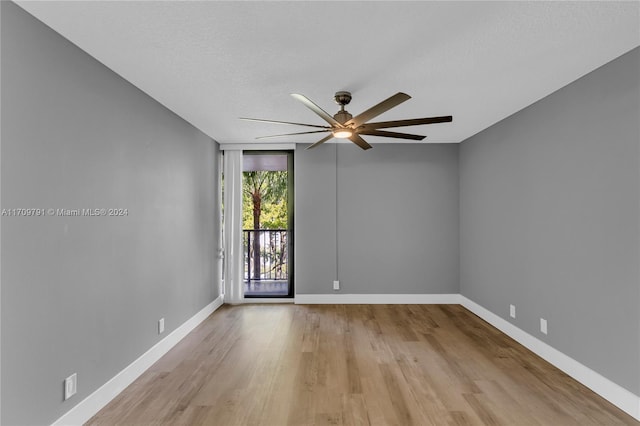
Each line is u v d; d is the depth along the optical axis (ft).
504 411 7.77
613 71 8.13
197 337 12.59
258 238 19.40
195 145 14.07
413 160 17.53
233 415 7.65
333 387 8.86
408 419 7.47
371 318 14.87
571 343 9.48
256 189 19.07
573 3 5.99
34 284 6.30
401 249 17.46
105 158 8.34
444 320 14.60
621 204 7.91
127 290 9.18
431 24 6.65
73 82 7.30
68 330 7.07
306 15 6.32
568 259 9.61
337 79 9.23
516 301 12.24
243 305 17.04
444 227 17.46
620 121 7.93
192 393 8.62
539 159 10.93
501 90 10.11
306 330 13.30
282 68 8.57
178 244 12.36
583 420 7.41
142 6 6.02
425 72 8.82
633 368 7.59
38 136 6.42
